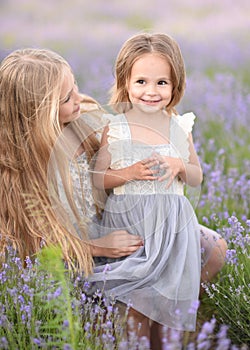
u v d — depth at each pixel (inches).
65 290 119.7
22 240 151.5
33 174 148.7
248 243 157.5
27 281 137.1
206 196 201.0
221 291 155.3
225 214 179.0
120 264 144.3
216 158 236.2
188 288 142.9
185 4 757.9
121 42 564.4
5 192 150.5
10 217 151.2
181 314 141.9
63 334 114.5
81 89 350.3
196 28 636.7
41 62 148.9
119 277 142.7
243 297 148.6
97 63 455.5
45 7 752.3
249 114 307.1
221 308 147.6
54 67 148.3
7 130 148.7
